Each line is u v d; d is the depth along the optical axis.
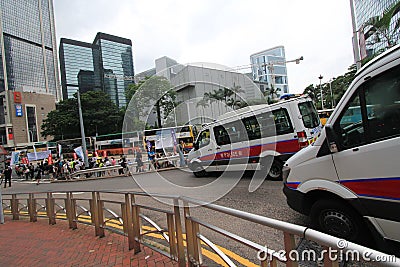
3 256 4.64
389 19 15.11
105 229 5.05
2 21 86.38
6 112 66.94
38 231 6.14
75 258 4.06
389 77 2.75
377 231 2.87
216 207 2.33
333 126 3.23
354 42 13.24
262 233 4.08
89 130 49.22
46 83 99.00
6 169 17.98
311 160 3.49
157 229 3.57
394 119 2.71
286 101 7.61
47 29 102.50
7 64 86.75
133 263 3.59
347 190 3.08
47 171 20.64
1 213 7.61
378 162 2.78
